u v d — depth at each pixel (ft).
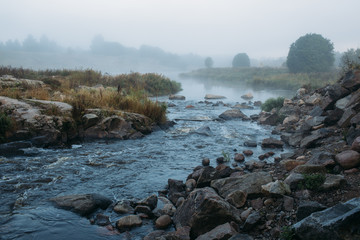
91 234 12.34
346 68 37.70
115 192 17.06
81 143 28.22
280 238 10.91
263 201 14.14
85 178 19.08
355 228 8.96
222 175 18.24
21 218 13.28
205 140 30.22
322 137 24.26
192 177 18.61
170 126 37.37
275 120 38.52
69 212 13.98
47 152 24.75
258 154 24.91
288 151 25.48
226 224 11.84
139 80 77.71
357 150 15.98
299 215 11.66
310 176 14.28
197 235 12.28
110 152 25.31
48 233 12.21
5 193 16.17
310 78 107.96
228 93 87.56
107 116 31.68
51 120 27.76
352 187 13.34
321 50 140.77
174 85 91.30
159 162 22.86
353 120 21.80
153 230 12.94
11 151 23.86
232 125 38.47
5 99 29.76
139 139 30.48
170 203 15.33
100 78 71.67
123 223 13.07
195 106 57.36
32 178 18.61
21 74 60.18
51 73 72.95
